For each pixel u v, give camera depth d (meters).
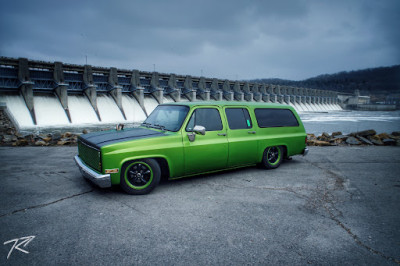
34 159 6.57
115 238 2.69
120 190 4.20
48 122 45.09
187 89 83.06
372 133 10.85
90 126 45.25
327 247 2.61
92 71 57.69
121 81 65.19
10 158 6.70
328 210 3.54
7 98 43.47
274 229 2.97
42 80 49.72
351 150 8.48
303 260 2.37
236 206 3.62
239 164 5.16
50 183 4.50
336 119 83.19
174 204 3.66
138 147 3.90
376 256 2.46
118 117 57.50
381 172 5.62
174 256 2.39
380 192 4.31
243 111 5.28
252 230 2.93
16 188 4.21
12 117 26.28
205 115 4.68
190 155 4.38
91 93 54.03
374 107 192.50
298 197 4.03
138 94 64.94
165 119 4.75
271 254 2.46
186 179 4.89
